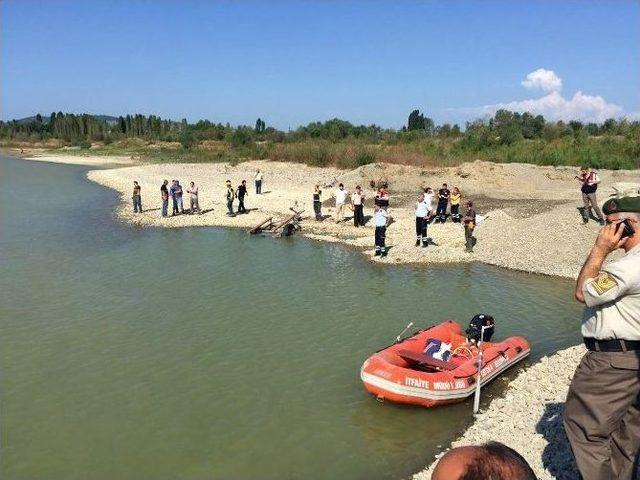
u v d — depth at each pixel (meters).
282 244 24.56
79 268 20.56
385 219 21.94
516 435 8.93
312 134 77.88
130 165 68.44
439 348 11.99
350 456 9.13
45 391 11.42
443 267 20.58
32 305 16.48
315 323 14.98
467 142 52.59
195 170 55.03
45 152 92.50
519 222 24.66
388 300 16.91
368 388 10.61
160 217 31.02
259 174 38.16
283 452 9.28
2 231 27.34
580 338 13.95
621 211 4.98
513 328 14.68
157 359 12.84
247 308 16.17
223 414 10.49
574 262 20.22
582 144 47.81
